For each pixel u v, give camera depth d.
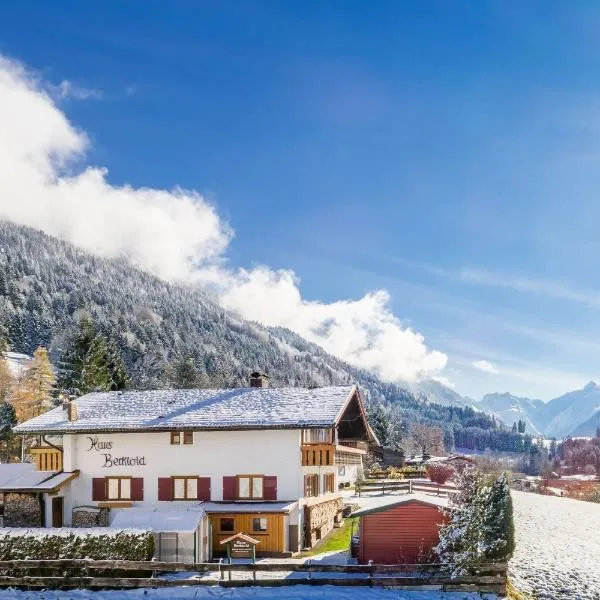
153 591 34.59
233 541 37.00
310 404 46.41
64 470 46.81
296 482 43.59
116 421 47.19
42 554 37.53
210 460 44.94
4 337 165.50
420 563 37.03
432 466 84.00
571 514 73.94
